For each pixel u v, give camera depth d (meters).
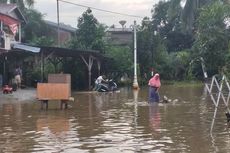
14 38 40.38
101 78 36.09
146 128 14.27
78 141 12.01
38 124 15.38
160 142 11.76
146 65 51.09
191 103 23.47
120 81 46.22
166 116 17.50
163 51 53.25
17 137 12.73
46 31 58.66
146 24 52.59
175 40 67.06
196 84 46.47
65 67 41.62
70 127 14.62
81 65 41.56
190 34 62.94
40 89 20.34
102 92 34.59
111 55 46.50
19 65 38.25
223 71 16.39
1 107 21.52
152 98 24.33
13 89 31.84
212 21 29.30
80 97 28.91
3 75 35.84
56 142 11.89
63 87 20.34
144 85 46.78
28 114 18.47
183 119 16.48
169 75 52.72
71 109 20.52
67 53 37.62
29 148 11.12
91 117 17.33
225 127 14.28
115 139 12.27
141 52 50.78
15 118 17.14
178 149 10.81
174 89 37.69
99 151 10.66
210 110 19.64
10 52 34.91
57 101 24.48
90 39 46.84
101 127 14.58
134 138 12.39
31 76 38.16
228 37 28.70
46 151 10.73
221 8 29.80
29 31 55.09
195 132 13.34
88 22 47.19
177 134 13.00
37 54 35.88
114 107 21.55
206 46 28.00
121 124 15.26
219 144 11.38
